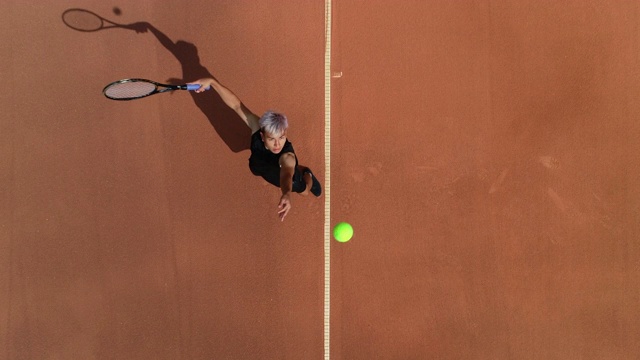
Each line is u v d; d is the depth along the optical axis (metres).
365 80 6.10
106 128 6.12
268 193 6.11
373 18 6.12
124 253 6.11
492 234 6.05
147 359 6.09
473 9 6.12
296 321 6.10
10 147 6.12
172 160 6.13
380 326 6.06
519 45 6.10
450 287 6.05
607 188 6.04
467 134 6.07
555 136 6.06
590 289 6.00
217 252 6.12
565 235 6.04
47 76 6.14
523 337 6.01
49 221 6.10
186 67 6.15
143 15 6.16
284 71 6.15
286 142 4.78
